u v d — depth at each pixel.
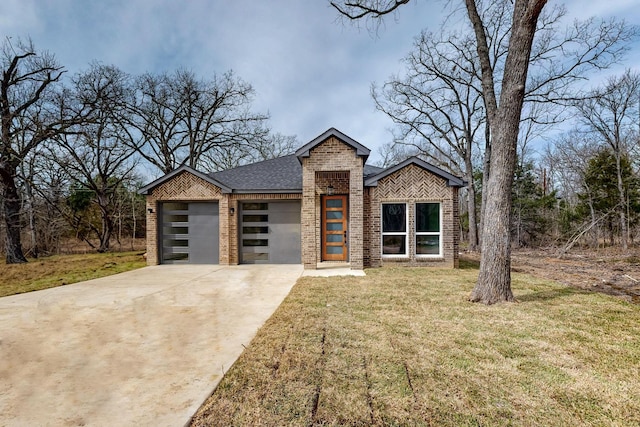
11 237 14.98
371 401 2.80
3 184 15.09
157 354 3.85
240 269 10.88
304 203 10.80
